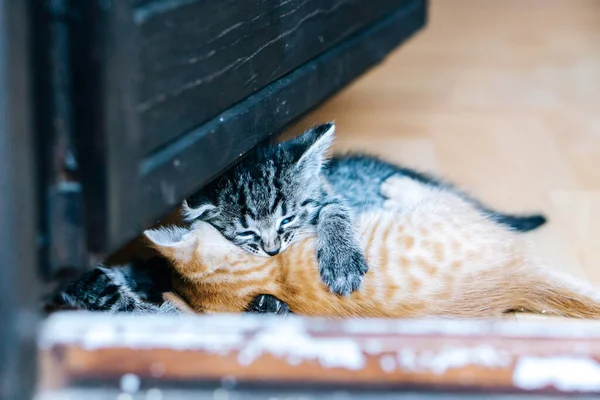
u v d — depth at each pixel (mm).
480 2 1280
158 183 711
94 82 661
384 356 673
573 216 868
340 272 792
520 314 790
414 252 799
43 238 672
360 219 822
